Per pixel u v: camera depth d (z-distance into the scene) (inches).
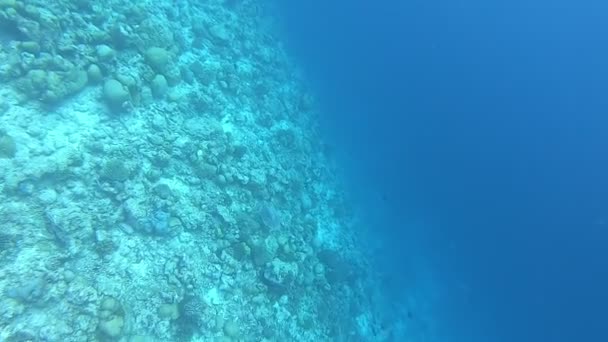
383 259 895.7
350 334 638.5
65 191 350.6
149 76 475.5
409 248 1010.1
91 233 350.3
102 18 450.3
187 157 480.7
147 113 466.0
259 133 680.4
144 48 482.0
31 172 329.1
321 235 717.9
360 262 785.6
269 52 883.4
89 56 406.9
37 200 327.0
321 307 586.2
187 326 387.5
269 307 497.0
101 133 403.9
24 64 351.3
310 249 628.1
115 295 342.6
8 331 273.7
